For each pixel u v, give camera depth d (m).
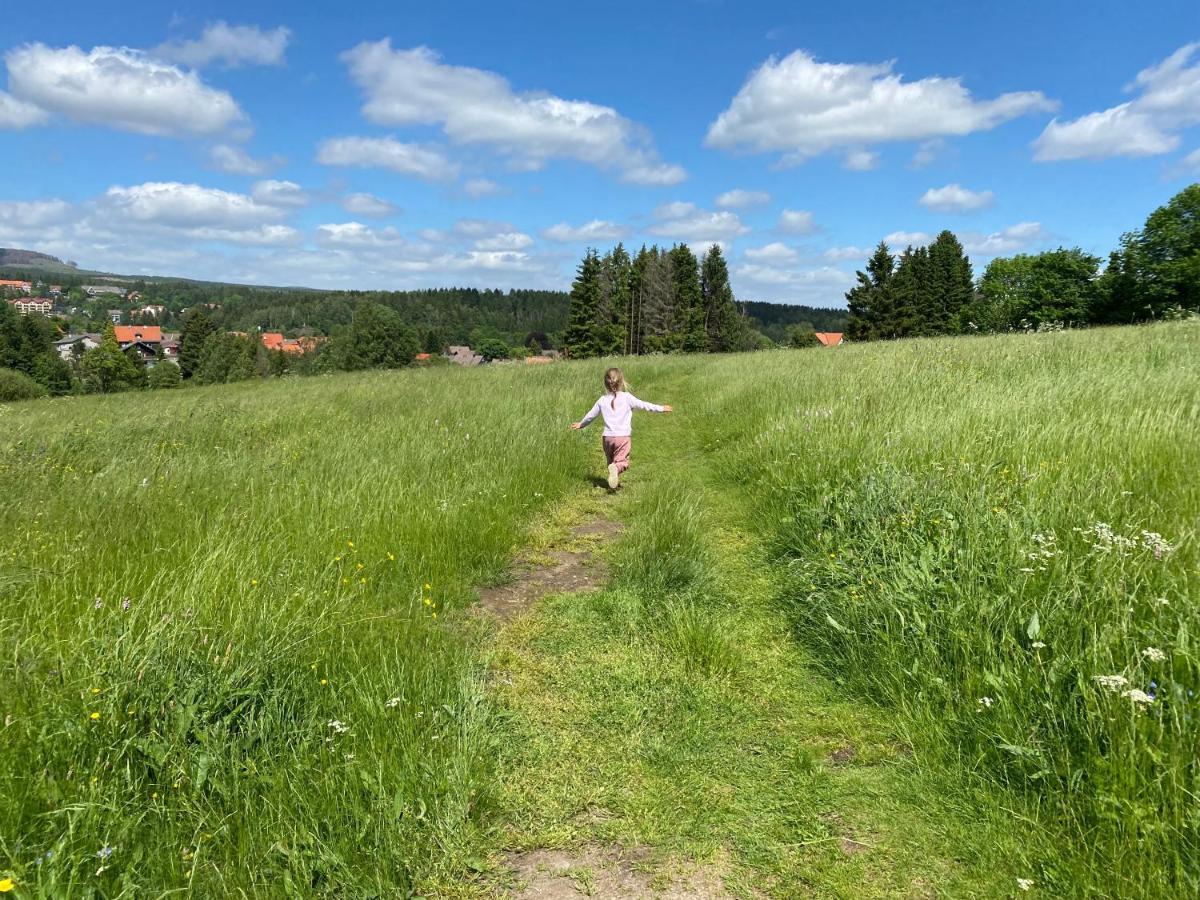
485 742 2.90
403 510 5.54
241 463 6.77
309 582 4.04
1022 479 4.68
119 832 2.14
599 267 62.34
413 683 3.15
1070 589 3.17
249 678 2.92
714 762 2.87
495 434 8.72
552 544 5.90
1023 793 2.46
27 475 6.38
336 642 3.39
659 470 8.85
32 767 2.30
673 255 66.00
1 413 14.70
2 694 2.56
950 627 3.27
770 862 2.32
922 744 2.83
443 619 4.21
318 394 16.33
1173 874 1.99
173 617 3.09
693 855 2.37
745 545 5.68
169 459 7.17
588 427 11.25
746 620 4.25
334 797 2.40
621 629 4.12
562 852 2.40
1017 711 2.71
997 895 2.11
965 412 6.55
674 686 3.48
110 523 4.80
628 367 22.69
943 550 3.86
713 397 13.48
